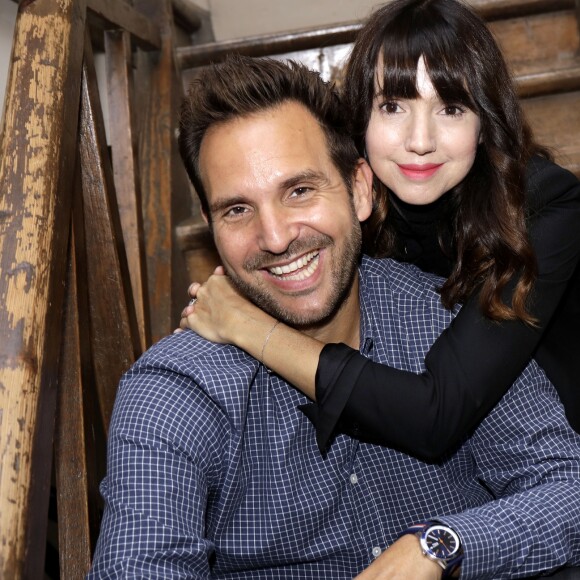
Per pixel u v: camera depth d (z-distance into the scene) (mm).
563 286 1379
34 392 1048
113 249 1603
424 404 1186
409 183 1479
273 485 1234
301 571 1279
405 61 1406
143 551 1047
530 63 2467
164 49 2299
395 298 1360
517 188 1410
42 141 1236
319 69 2453
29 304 1103
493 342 1259
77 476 1343
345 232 1229
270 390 1259
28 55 1312
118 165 1886
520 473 1265
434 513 1315
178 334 1320
